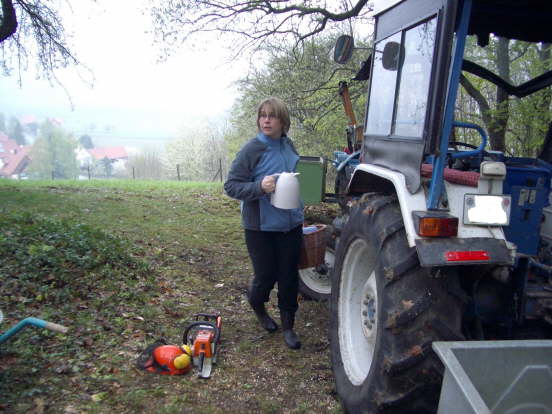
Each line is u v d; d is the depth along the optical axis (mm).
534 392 1728
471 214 2045
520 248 2529
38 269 3857
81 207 7555
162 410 2459
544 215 2715
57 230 4719
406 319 2031
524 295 2334
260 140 3219
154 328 3414
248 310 4020
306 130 11984
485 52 3691
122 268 4344
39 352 2814
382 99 2863
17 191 8617
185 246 5734
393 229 2248
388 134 2699
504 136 4473
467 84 4199
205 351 2934
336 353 2820
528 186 2527
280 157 3240
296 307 3451
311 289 4281
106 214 7156
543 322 2471
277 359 3186
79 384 2588
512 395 1707
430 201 2082
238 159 3193
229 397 2678
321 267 4273
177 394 2635
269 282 3393
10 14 8531
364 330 2693
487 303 2434
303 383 2893
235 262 5312
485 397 1684
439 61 2014
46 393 2455
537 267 2557
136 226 6520
